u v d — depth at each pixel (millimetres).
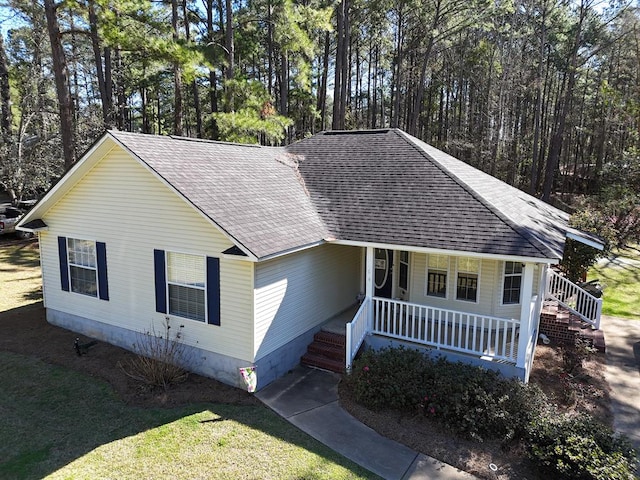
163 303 10336
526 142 38844
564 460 6641
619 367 11094
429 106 43750
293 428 8117
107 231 11070
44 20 25266
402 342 10461
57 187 11227
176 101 20203
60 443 7555
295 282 10367
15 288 16797
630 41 29906
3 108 26234
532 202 15305
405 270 12492
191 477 6754
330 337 11102
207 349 9875
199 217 9430
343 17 28000
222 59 19359
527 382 9562
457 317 11750
